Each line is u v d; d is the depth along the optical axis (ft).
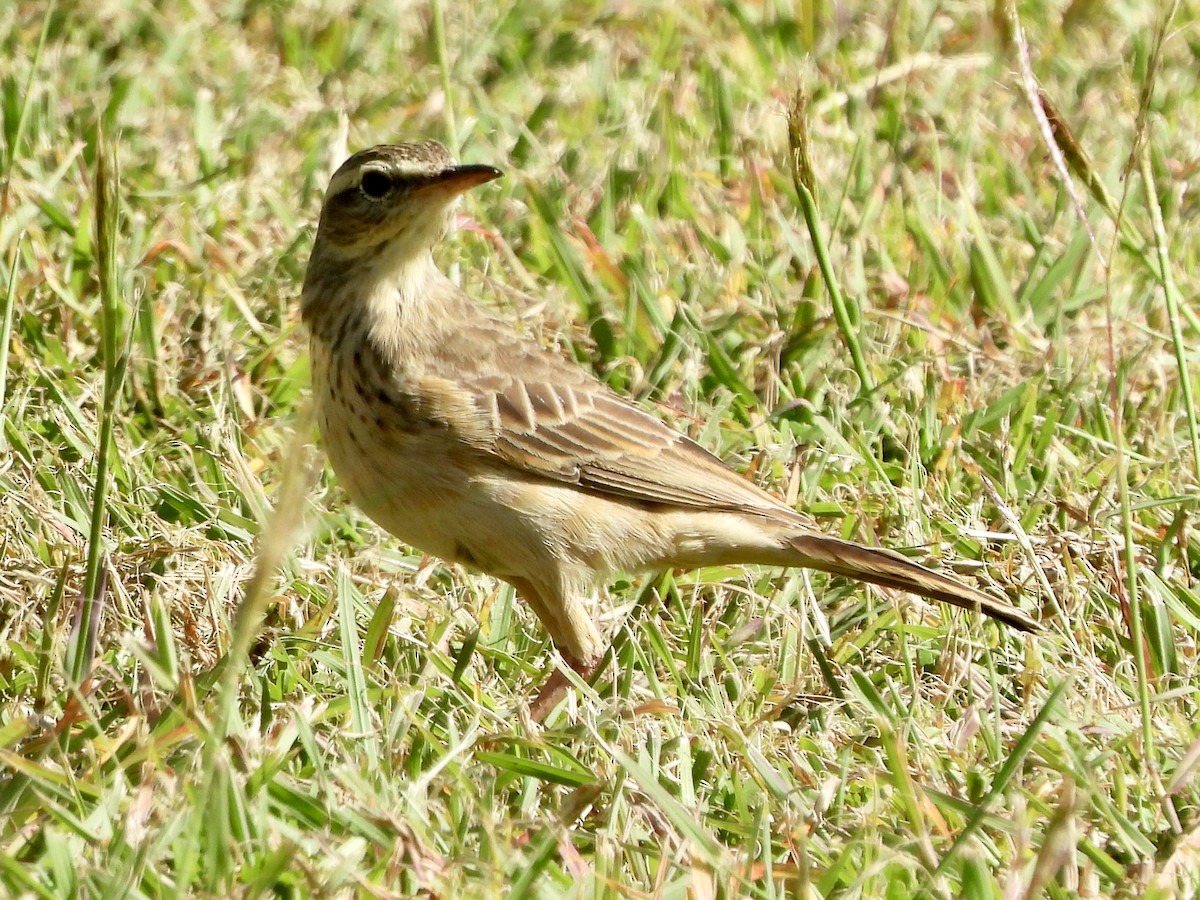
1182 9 67.97
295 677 30.68
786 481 39.14
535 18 64.69
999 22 33.22
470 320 34.17
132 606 32.94
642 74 61.00
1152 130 57.31
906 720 30.48
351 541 37.47
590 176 52.60
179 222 47.26
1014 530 35.53
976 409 42.93
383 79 59.67
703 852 25.57
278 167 51.70
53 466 37.47
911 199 52.39
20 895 23.35
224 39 61.11
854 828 27.50
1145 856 27.12
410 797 26.37
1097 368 44.88
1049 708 27.07
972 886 25.03
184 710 27.09
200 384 41.50
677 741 29.60
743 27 63.62
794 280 48.93
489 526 33.37
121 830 24.54
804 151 40.04
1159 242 31.14
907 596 36.24
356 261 33.45
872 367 44.01
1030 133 58.54
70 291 43.01
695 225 50.29
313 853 25.12
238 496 37.50
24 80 53.83
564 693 31.94
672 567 35.12
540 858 24.38
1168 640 33.40
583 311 45.32
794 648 33.71
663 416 41.55
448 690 30.96
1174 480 40.45
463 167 33.37
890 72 60.70
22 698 29.78
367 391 33.04
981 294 47.80
